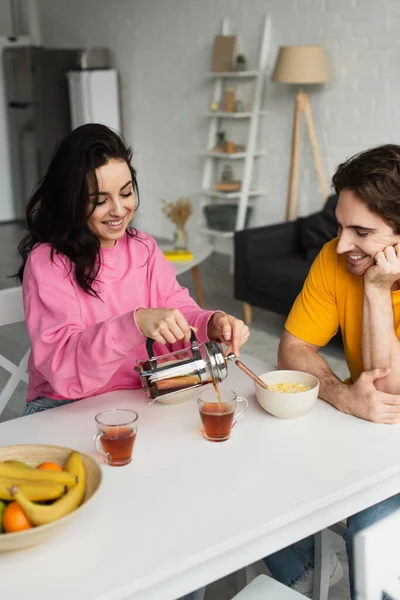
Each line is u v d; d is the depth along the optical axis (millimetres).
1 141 7438
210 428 1354
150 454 1322
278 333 4145
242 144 5742
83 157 1544
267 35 5250
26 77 7027
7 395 1970
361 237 1483
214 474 1248
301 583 1623
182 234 4465
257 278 4125
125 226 1650
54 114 7238
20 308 1887
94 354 1431
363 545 970
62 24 7711
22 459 1212
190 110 6203
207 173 5961
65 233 1604
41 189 1644
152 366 1419
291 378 1569
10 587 969
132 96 6918
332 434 1397
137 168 7074
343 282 1682
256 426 1432
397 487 1306
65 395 1520
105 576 988
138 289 1770
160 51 6395
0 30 8125
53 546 1053
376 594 983
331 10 4766
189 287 5195
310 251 4141
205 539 1065
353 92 4758
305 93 5090
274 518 1116
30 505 999
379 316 1540
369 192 1418
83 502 1102
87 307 1684
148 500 1168
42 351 1522
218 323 1632
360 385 1476
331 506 1212
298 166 5176
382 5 4438
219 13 5668
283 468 1266
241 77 5617
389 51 4465
